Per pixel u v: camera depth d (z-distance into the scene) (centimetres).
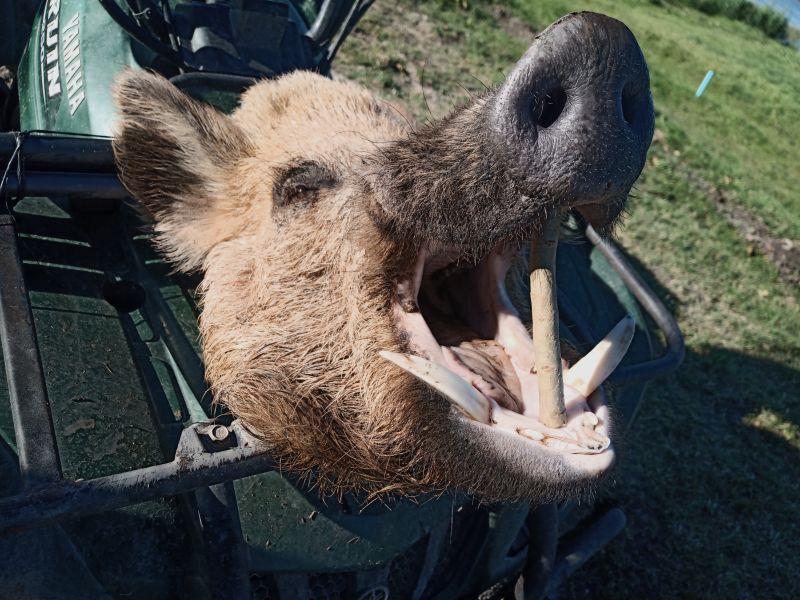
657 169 142
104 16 62
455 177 37
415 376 38
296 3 77
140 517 43
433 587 54
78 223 54
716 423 95
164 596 42
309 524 45
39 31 69
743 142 184
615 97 34
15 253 41
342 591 48
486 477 38
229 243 48
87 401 45
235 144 50
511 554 58
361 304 42
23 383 37
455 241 38
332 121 51
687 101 193
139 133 47
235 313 46
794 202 160
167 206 49
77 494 34
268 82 57
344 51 125
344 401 42
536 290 38
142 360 49
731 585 76
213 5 65
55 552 39
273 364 43
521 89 34
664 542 79
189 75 59
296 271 44
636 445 88
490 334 45
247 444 41
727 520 83
